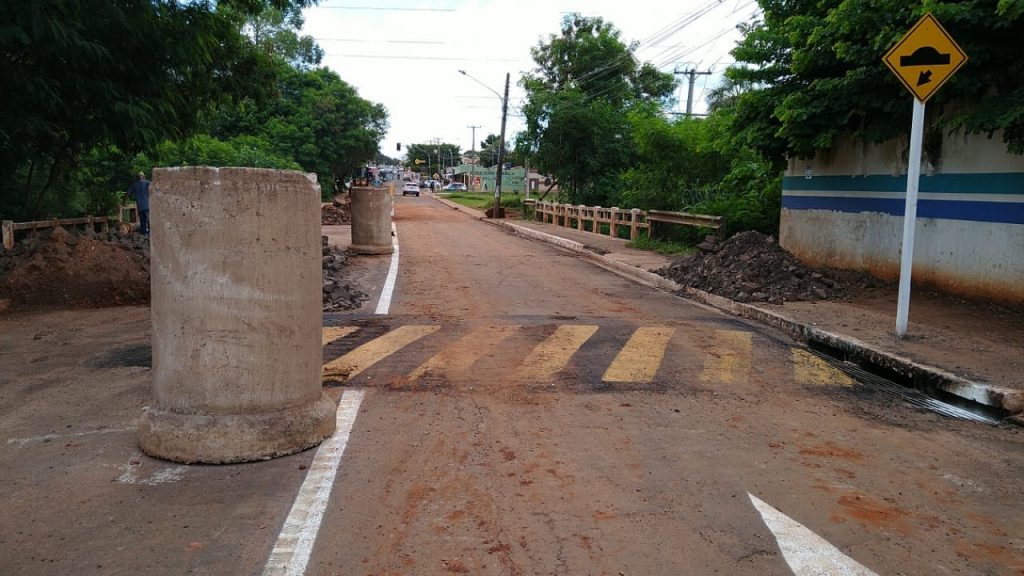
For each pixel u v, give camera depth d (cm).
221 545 355
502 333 873
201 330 457
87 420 543
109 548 351
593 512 399
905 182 1079
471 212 4112
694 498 420
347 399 596
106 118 1221
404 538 366
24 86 1096
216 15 1316
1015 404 588
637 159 3188
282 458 470
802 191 1330
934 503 421
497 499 414
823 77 1150
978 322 867
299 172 482
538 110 3234
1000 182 912
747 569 340
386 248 1758
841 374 720
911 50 764
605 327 923
